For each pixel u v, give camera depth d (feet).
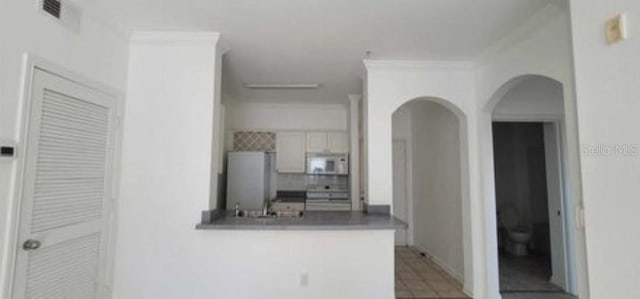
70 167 6.88
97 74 7.64
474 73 10.71
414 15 7.67
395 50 9.77
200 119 8.79
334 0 7.07
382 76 10.61
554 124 12.21
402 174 18.28
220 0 7.12
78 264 7.16
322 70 11.65
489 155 10.33
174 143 8.74
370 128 10.47
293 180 18.30
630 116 4.00
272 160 17.65
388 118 10.50
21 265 5.73
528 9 7.29
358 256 8.73
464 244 11.09
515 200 18.89
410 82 10.62
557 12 7.02
